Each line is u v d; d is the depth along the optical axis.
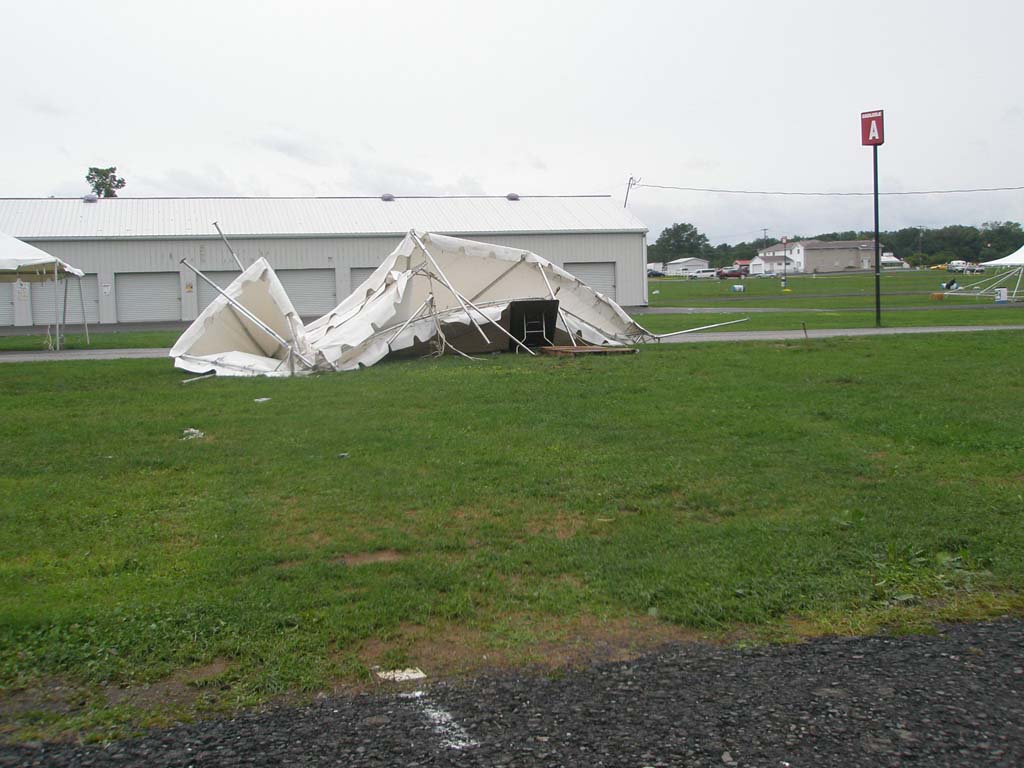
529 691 4.36
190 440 9.93
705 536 6.52
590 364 16.22
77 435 10.27
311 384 14.34
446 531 6.70
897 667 4.56
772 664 4.63
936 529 6.60
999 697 4.21
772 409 11.38
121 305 41.94
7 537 6.59
